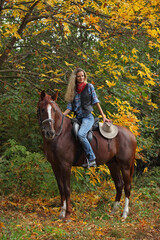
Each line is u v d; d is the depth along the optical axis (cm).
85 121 552
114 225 521
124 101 672
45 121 515
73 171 771
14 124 1018
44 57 718
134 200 711
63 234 450
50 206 677
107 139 602
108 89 714
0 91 880
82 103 554
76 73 552
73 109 567
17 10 616
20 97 756
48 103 524
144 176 1001
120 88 711
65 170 547
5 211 591
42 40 705
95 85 701
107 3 608
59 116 548
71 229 484
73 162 564
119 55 845
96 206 671
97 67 746
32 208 639
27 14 629
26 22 654
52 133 510
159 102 1045
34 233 447
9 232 450
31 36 705
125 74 744
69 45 807
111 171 653
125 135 628
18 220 518
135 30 653
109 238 443
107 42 748
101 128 603
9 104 859
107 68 688
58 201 703
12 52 744
